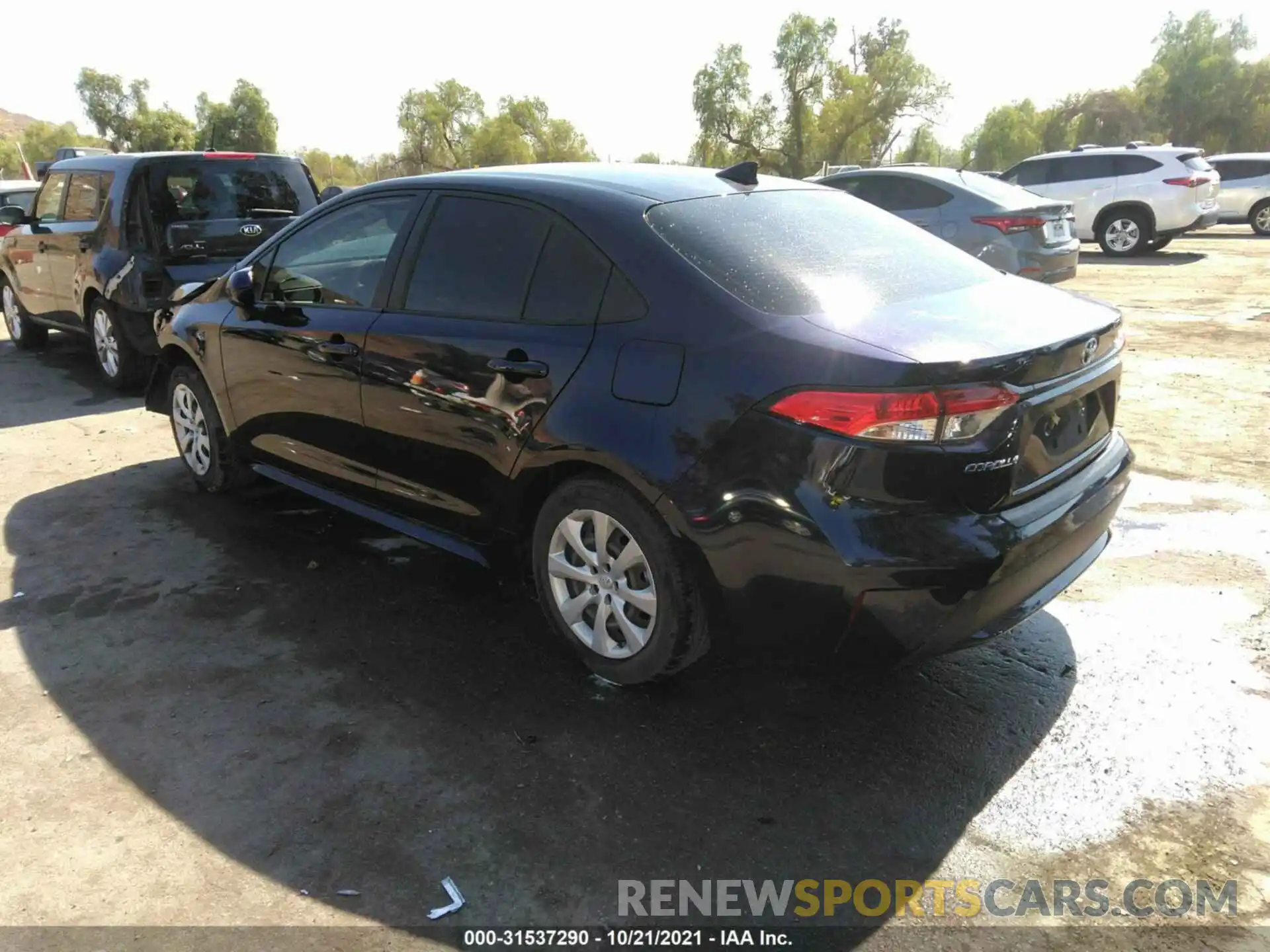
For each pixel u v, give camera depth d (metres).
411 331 3.44
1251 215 19.55
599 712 3.02
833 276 2.91
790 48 50.72
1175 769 2.70
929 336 2.54
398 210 3.69
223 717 3.00
